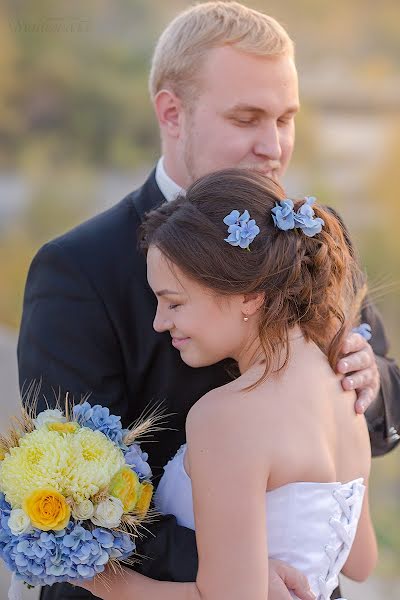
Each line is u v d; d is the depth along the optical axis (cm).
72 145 2639
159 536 231
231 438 208
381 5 3356
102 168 2573
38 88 2717
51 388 251
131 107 2714
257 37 259
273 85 260
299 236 228
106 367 255
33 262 264
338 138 2445
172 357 256
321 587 216
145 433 262
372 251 1708
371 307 295
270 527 213
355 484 225
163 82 271
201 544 208
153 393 260
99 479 215
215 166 264
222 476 206
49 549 210
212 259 218
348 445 226
